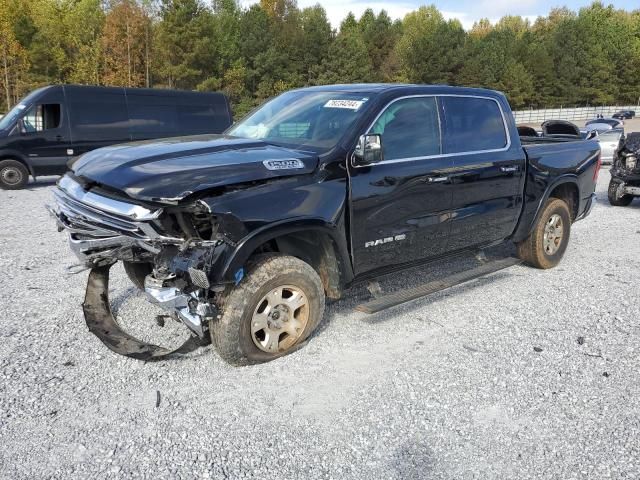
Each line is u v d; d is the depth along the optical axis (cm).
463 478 292
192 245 358
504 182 561
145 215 351
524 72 8362
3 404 351
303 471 296
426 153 488
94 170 393
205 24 5569
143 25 5572
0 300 527
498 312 518
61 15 6331
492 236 573
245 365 402
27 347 429
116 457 304
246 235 363
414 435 328
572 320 502
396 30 9375
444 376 396
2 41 5175
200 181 354
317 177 409
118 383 380
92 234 395
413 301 543
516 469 300
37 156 1314
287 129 476
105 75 5566
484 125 552
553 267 664
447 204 505
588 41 9119
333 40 7050
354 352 431
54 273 617
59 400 357
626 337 467
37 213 1003
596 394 375
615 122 3044
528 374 401
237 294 379
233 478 289
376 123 450
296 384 382
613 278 628
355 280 461
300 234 416
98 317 452
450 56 7919
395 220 462
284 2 8388
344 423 338
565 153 648
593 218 1005
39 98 1309
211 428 331
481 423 340
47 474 289
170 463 300
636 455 312
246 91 6406
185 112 1468
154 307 509
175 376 391
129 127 1391
